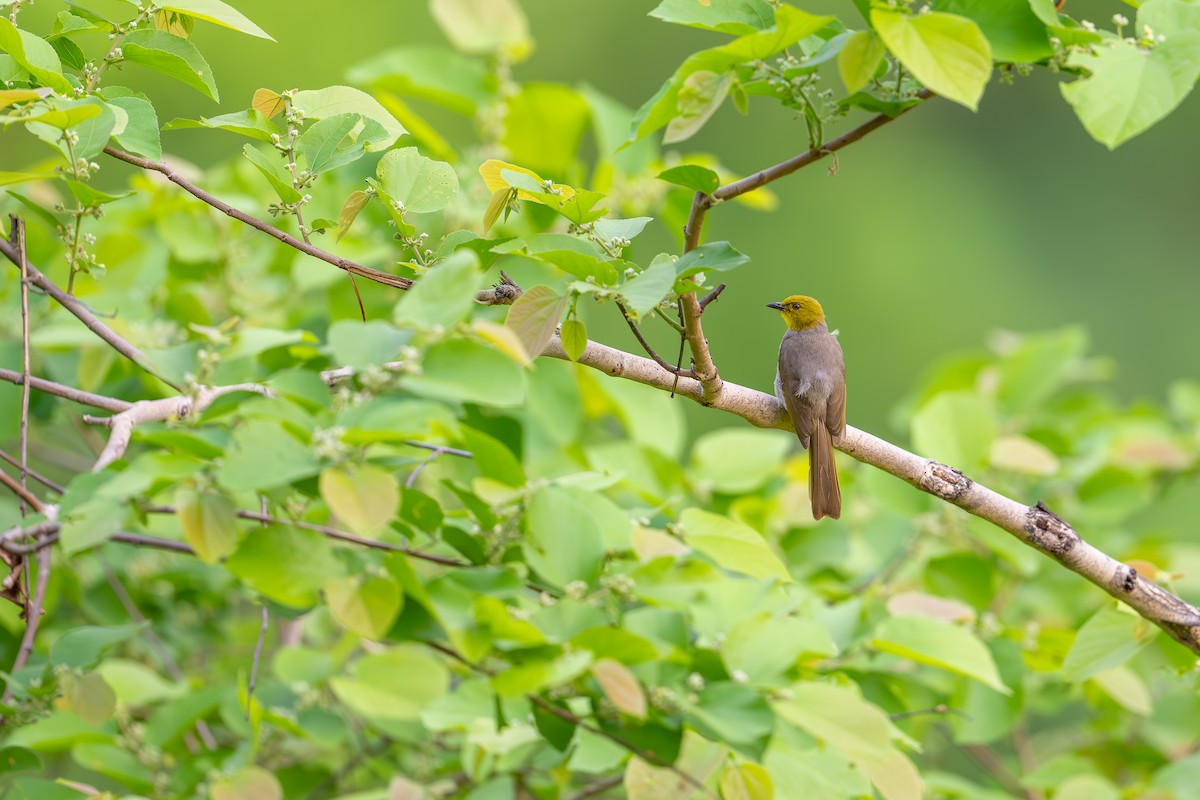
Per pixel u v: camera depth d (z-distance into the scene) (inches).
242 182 488.7
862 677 358.9
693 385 290.7
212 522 224.7
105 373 420.5
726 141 1109.7
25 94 231.3
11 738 330.0
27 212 439.8
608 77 1090.7
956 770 602.5
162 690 373.1
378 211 463.2
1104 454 498.9
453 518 309.4
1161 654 452.8
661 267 238.4
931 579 422.6
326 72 995.3
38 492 503.5
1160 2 245.0
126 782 356.8
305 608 304.5
